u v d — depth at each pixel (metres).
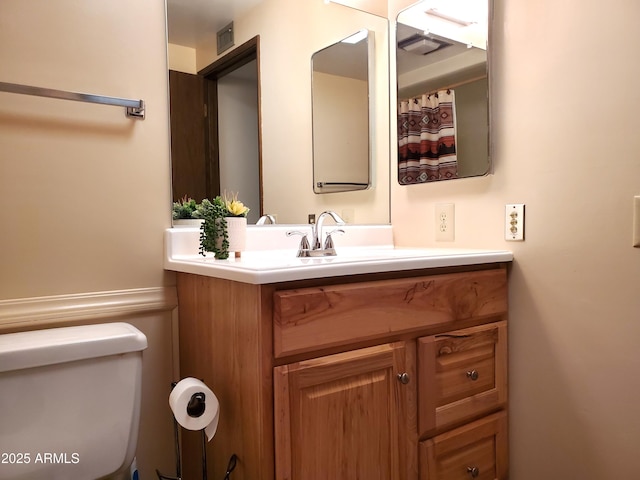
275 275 0.90
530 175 1.32
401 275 1.14
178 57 1.34
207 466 1.18
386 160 1.79
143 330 1.29
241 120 1.47
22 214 1.11
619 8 1.12
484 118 1.42
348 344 1.04
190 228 1.34
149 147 1.29
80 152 1.18
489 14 1.40
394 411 1.10
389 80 1.77
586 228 1.20
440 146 1.56
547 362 1.30
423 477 1.17
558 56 1.24
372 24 1.77
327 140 1.68
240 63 1.47
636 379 1.12
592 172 1.18
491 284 1.31
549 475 1.30
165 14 1.32
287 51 1.57
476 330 1.28
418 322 1.14
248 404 0.97
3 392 0.86
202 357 1.19
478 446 1.30
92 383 0.95
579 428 1.23
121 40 1.24
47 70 1.14
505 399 1.36
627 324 1.13
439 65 1.56
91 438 0.95
